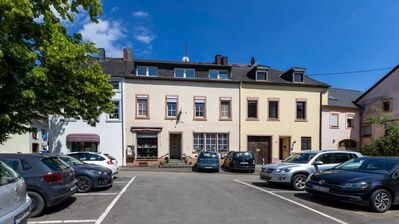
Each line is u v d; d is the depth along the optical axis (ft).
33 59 28.12
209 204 30.68
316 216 26.37
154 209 28.22
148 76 89.25
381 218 26.21
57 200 26.20
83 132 86.43
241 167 74.18
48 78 30.66
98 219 24.67
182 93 91.35
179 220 24.39
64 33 34.71
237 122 93.81
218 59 104.63
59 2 30.99
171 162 87.97
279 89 97.35
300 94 98.94
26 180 25.29
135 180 51.16
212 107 92.84
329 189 30.48
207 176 63.16
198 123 91.71
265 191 39.73
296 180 40.88
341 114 105.19
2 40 26.09
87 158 52.49
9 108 31.45
